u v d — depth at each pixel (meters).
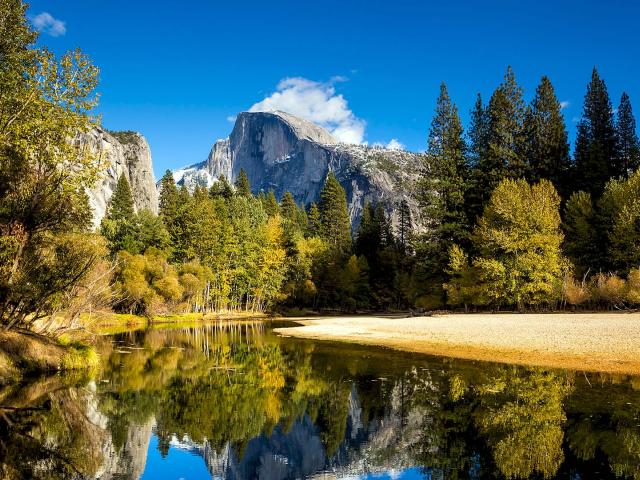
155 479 7.53
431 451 8.62
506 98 49.34
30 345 16.09
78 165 15.36
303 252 72.50
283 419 11.22
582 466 7.40
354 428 10.43
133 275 50.97
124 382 15.38
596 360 16.48
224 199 90.50
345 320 47.34
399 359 19.52
